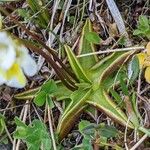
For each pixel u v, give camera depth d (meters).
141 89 0.22
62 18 0.24
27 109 0.23
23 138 0.20
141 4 0.24
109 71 0.22
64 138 0.22
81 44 0.23
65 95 0.22
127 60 0.22
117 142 0.21
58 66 0.21
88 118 0.22
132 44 0.23
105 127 0.20
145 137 0.21
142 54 0.21
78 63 0.22
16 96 0.23
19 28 0.24
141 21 0.22
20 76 0.18
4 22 0.24
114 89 0.22
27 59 0.18
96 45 0.23
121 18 0.23
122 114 0.21
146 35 0.22
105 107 0.21
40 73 0.23
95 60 0.23
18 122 0.21
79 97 0.22
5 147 0.22
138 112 0.21
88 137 0.20
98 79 0.22
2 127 0.22
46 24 0.24
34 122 0.20
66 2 0.24
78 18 0.24
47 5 0.24
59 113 0.23
